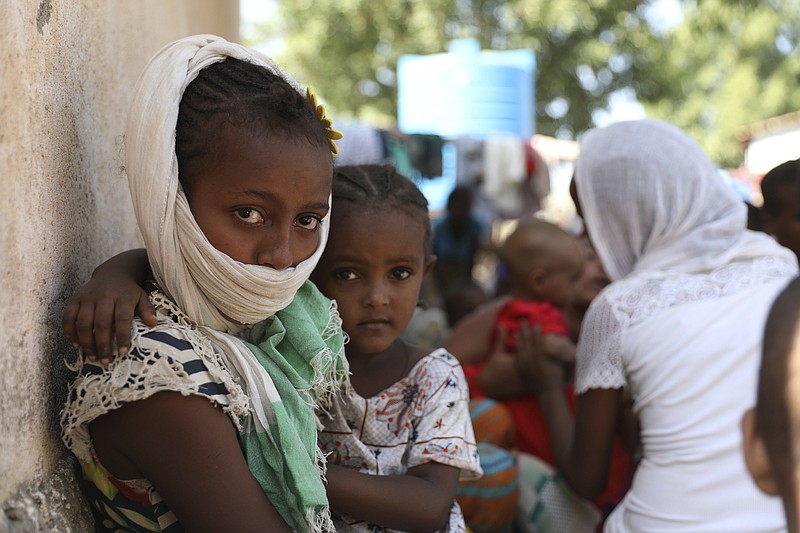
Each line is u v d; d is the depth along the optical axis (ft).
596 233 7.17
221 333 3.95
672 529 5.93
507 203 23.97
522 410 8.53
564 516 7.86
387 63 46.57
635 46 45.16
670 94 47.34
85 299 3.73
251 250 3.83
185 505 3.76
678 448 6.03
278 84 3.87
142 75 3.83
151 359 3.63
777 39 55.57
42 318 3.79
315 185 3.89
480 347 9.16
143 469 3.80
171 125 3.72
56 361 3.99
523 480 8.00
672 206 6.81
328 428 4.99
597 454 6.91
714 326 6.11
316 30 45.70
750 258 6.55
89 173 4.64
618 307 6.60
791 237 8.61
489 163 23.43
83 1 4.58
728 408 5.90
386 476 4.71
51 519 3.61
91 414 3.67
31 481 3.66
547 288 9.22
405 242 5.06
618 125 7.31
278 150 3.76
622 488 7.68
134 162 3.75
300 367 4.21
